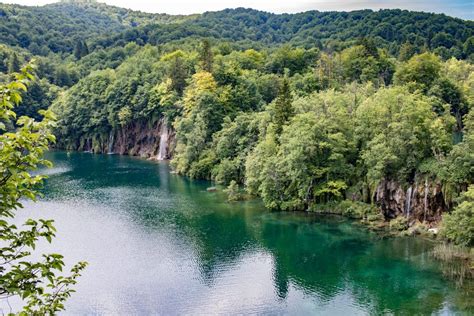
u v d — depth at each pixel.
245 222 82.00
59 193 104.19
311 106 98.50
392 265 61.66
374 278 57.94
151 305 51.81
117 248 69.00
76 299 53.00
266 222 81.88
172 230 77.69
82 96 184.88
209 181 118.06
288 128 92.19
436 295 52.69
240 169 112.75
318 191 86.50
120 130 175.12
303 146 86.38
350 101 96.94
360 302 51.94
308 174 88.31
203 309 50.91
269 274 60.00
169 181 118.56
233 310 50.69
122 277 58.81
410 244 69.31
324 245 70.00
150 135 166.88
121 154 172.88
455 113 121.75
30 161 15.10
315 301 52.53
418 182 77.06
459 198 68.00
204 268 61.91
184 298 53.47
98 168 139.00
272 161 90.31
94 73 197.25
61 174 128.62
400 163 79.50
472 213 63.16
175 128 141.75
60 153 174.75
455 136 108.81
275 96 145.00
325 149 89.00
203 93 131.12
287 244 70.75
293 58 164.25
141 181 118.56
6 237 15.41
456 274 57.66
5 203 14.96
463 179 70.75
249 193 100.81
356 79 140.75
